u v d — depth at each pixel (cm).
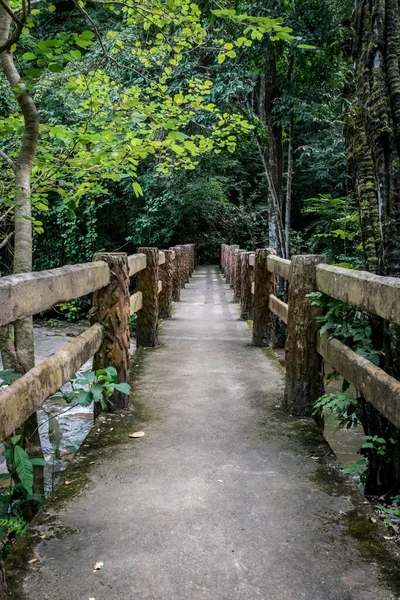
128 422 346
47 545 199
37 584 175
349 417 367
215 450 298
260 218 2147
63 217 1572
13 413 174
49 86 1042
